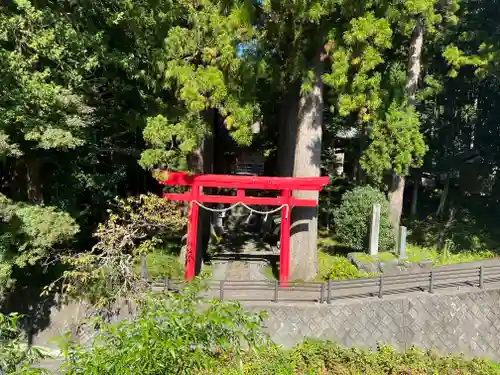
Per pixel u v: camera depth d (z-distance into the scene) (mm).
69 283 9594
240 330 3717
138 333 3195
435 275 10516
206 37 9320
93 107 10117
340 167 21219
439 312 9945
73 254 10453
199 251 12609
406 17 9930
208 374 3432
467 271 11406
